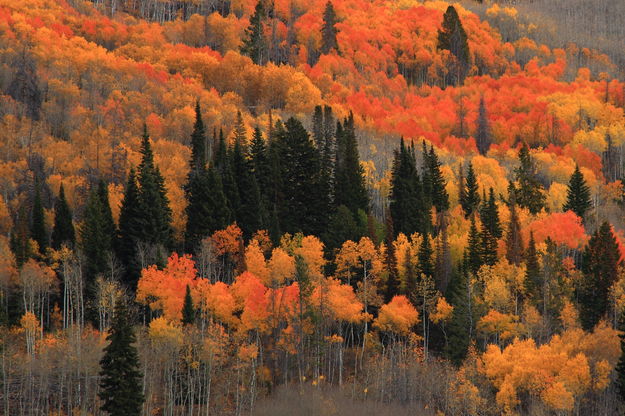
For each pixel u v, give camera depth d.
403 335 142.62
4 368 114.25
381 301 146.00
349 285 149.12
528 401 127.88
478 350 137.62
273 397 125.56
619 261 163.38
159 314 137.62
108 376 96.69
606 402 126.56
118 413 94.75
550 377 125.00
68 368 118.25
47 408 112.50
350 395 128.88
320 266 158.38
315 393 125.31
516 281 156.88
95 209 154.25
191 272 141.62
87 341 120.25
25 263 137.62
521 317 148.12
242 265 148.12
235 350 131.50
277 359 135.00
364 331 144.50
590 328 148.00
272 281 142.75
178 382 123.31
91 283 141.75
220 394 120.50
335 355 137.62
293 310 133.75
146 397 113.38
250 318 128.88
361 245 152.62
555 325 148.38
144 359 116.94
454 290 150.00
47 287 135.75
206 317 132.88
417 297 152.12
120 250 156.50
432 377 130.12
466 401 122.88
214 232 161.88
